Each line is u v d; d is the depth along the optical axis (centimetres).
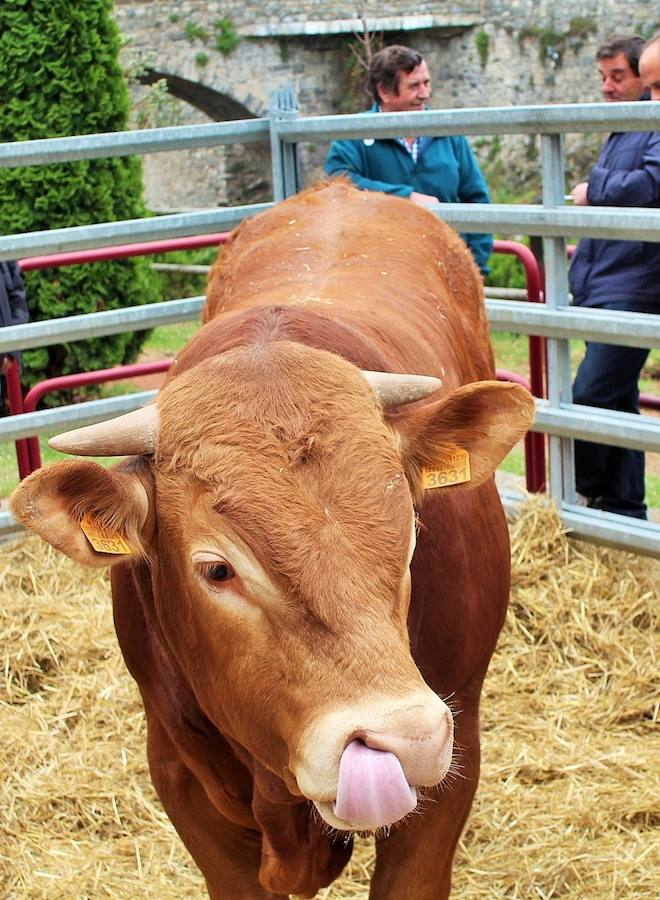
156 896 376
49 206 1073
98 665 499
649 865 371
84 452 235
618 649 476
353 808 195
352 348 277
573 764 419
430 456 249
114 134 557
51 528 223
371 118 549
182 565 230
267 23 2361
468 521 306
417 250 393
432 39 2391
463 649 292
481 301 428
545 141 495
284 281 356
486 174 2219
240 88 2391
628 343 489
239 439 226
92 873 386
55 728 463
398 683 204
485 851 383
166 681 285
